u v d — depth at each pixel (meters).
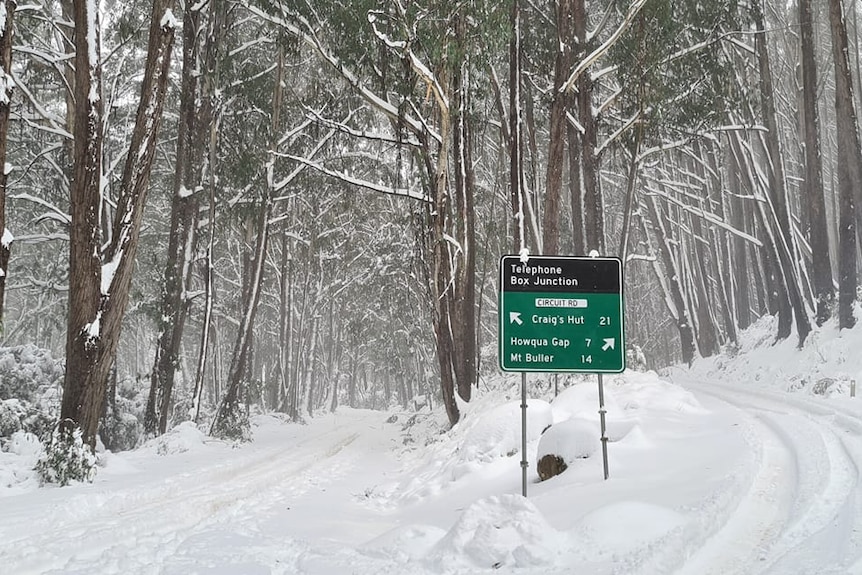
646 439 9.73
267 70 23.59
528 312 7.41
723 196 37.12
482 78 18.36
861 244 23.52
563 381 16.33
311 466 15.75
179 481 11.74
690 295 39.19
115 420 21.08
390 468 16.05
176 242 21.75
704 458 8.17
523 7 21.38
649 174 36.34
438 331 18.84
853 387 16.08
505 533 5.32
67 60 18.88
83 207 12.20
